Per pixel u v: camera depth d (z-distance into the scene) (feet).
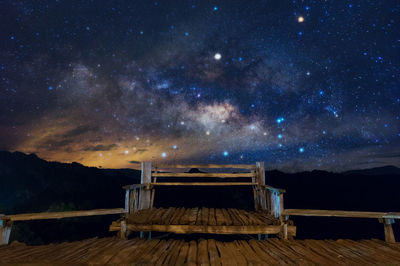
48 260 11.46
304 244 14.53
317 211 16.21
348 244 14.48
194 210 21.43
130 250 13.04
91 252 12.71
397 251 13.25
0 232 14.07
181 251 13.09
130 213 19.29
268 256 12.19
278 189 17.01
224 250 13.19
